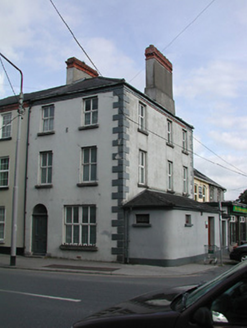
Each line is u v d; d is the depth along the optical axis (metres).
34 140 20.62
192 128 26.84
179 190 23.75
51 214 19.31
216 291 3.02
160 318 3.05
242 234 31.14
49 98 20.48
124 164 17.78
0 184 21.78
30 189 20.25
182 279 12.73
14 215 15.87
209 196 36.28
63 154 19.50
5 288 9.85
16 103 21.69
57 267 15.20
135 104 19.31
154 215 16.97
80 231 18.44
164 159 22.00
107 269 14.82
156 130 21.28
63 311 7.16
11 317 6.72
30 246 19.70
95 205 18.06
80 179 18.78
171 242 16.72
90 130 18.86
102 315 3.44
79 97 19.50
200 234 20.53
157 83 22.27
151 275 13.70
